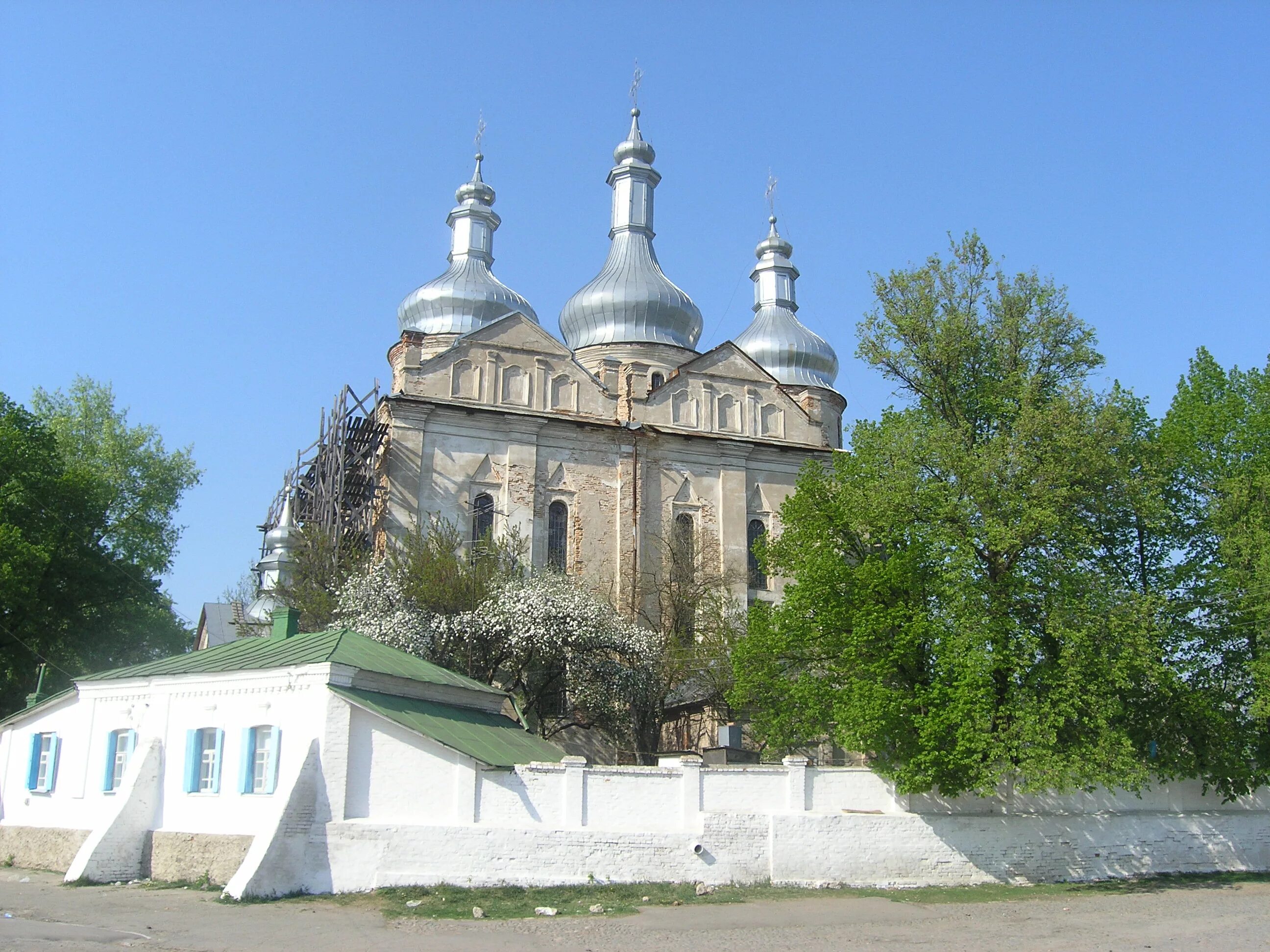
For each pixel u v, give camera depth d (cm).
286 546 4956
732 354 5150
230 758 2458
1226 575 3064
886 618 2764
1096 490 2827
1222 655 3123
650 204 6031
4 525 4031
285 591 4081
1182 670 3048
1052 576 2728
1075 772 2548
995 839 2694
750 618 3133
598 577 4616
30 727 3000
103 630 4831
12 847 2859
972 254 3148
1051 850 2745
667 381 5000
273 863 2166
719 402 5069
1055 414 2777
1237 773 2947
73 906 2052
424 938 1797
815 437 5194
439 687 2711
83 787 2750
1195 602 3092
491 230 6234
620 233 5956
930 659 2819
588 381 4878
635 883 2344
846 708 2722
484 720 2769
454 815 2319
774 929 1988
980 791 2592
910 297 3120
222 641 5653
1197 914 2233
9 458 4266
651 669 3938
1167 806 3016
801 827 2512
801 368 6372
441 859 2261
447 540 3969
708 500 4900
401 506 4394
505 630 3706
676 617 4384
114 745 2711
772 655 3008
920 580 2827
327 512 4388
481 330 4759
